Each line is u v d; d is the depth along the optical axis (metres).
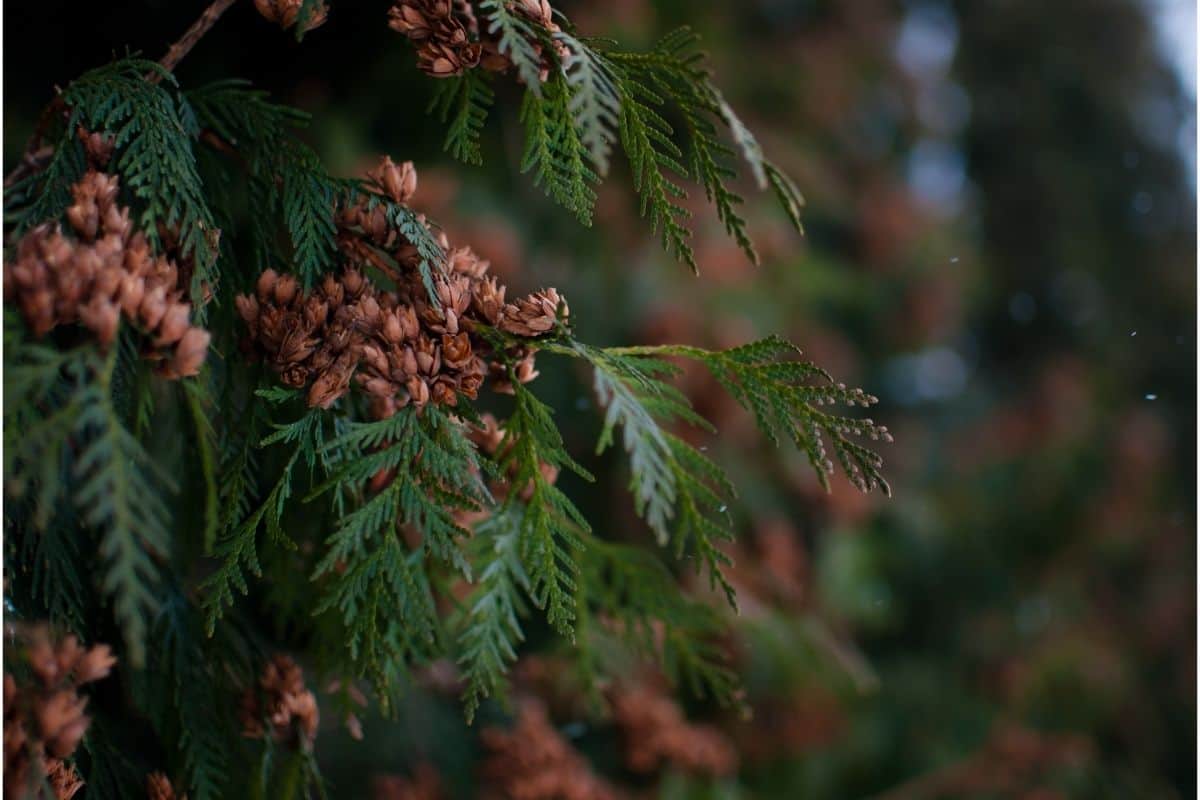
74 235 0.48
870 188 1.80
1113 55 2.49
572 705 0.81
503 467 0.52
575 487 1.02
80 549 0.52
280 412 0.52
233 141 0.52
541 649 0.83
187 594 0.53
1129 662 1.94
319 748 0.71
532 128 0.51
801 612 1.12
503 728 0.76
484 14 0.51
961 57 2.45
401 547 0.54
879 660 1.68
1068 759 1.49
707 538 0.51
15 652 0.48
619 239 1.21
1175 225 2.45
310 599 0.54
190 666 0.53
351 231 0.52
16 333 0.46
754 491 1.16
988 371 2.31
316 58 0.95
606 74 0.52
